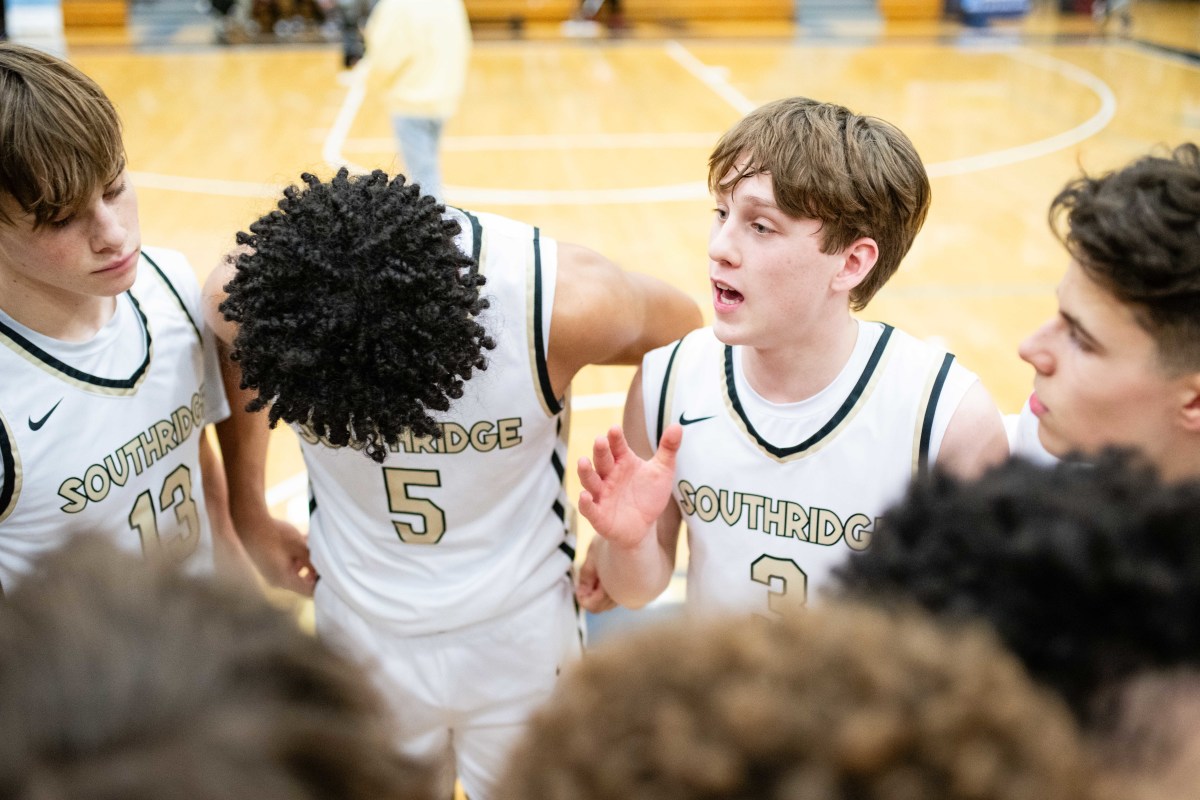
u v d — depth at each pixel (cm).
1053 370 115
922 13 1466
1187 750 58
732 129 140
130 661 47
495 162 742
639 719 49
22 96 128
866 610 57
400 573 164
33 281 146
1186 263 99
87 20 1363
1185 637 59
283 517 315
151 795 42
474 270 137
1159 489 65
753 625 54
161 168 717
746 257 137
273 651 52
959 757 45
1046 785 46
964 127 837
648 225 593
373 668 60
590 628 216
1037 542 61
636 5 1494
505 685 170
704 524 156
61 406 152
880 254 143
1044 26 1407
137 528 162
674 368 157
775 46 1284
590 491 141
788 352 144
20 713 44
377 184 133
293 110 908
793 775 44
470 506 159
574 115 899
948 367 143
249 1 1305
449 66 577
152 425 162
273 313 129
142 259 169
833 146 132
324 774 49
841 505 146
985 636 56
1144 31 1344
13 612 51
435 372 131
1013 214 614
